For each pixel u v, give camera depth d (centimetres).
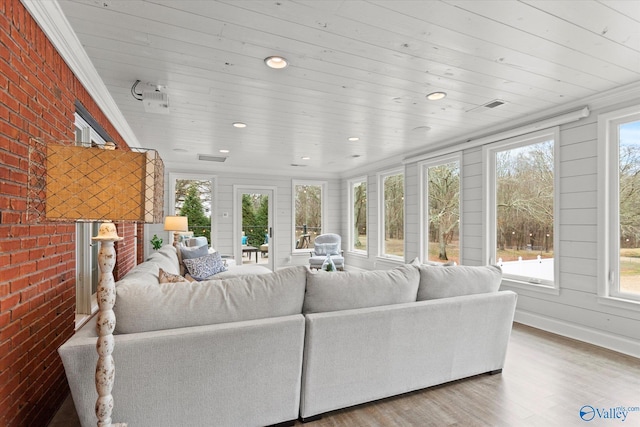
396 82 277
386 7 179
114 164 126
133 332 154
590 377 242
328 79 270
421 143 492
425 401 211
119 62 238
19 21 154
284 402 180
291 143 492
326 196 800
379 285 208
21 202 155
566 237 332
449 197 490
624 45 217
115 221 126
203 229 701
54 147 121
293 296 186
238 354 166
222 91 293
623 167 296
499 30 201
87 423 144
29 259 163
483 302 232
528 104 328
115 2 172
